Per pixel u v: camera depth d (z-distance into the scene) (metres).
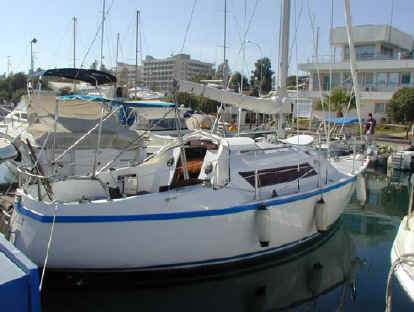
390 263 7.70
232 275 6.72
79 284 5.87
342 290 6.60
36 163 6.04
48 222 5.47
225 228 6.29
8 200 7.89
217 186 6.48
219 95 7.61
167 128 13.88
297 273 7.26
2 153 7.85
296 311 5.98
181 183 6.38
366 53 35.09
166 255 5.98
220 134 8.26
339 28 35.44
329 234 8.86
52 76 7.44
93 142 8.48
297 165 7.89
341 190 8.55
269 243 6.86
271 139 8.29
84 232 5.54
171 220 5.85
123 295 5.97
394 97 25.28
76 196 6.88
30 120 7.80
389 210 11.91
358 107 9.06
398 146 21.05
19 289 2.91
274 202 6.81
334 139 16.67
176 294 6.23
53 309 5.64
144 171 7.39
